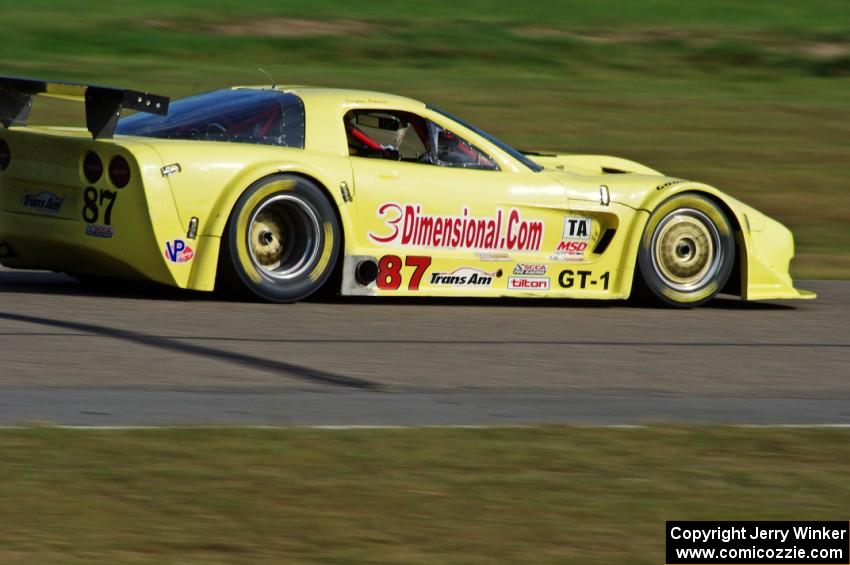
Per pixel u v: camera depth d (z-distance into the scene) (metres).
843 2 108.75
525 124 61.59
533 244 28.42
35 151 25.50
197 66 72.25
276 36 83.19
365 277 26.72
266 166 25.38
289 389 19.25
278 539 12.41
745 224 30.34
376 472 14.84
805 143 61.56
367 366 21.22
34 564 11.34
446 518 13.38
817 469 16.00
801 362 23.94
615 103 69.38
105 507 13.08
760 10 104.31
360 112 27.22
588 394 20.27
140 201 24.31
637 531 13.30
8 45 73.81
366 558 11.99
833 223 46.19
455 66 78.31
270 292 25.97
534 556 12.38
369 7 95.81
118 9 88.19
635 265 29.61
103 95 24.52
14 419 16.42
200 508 13.20
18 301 25.16
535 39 88.44
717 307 30.73
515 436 16.83
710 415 19.05
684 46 89.50
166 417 17.02
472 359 22.42
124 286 27.91
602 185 29.09
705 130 63.34
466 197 27.59
